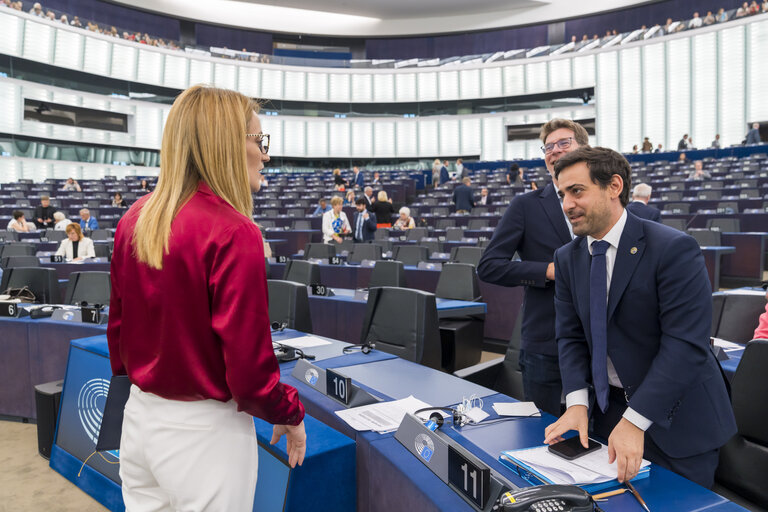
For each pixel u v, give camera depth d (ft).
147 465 3.40
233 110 3.50
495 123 73.46
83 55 62.44
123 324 3.40
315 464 4.79
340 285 19.21
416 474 4.21
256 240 3.25
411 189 49.96
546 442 4.38
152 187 49.26
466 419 5.10
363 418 5.33
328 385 6.07
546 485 3.38
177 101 3.47
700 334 4.04
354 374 6.87
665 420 3.95
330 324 13.33
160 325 3.18
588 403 4.76
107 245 24.04
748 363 5.36
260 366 3.11
